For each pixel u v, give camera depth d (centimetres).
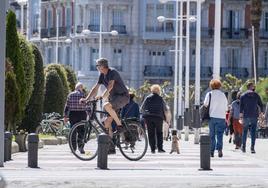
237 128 6462
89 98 4328
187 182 3297
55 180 3306
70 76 11031
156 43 18600
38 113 7656
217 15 7488
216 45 7488
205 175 3634
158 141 5606
